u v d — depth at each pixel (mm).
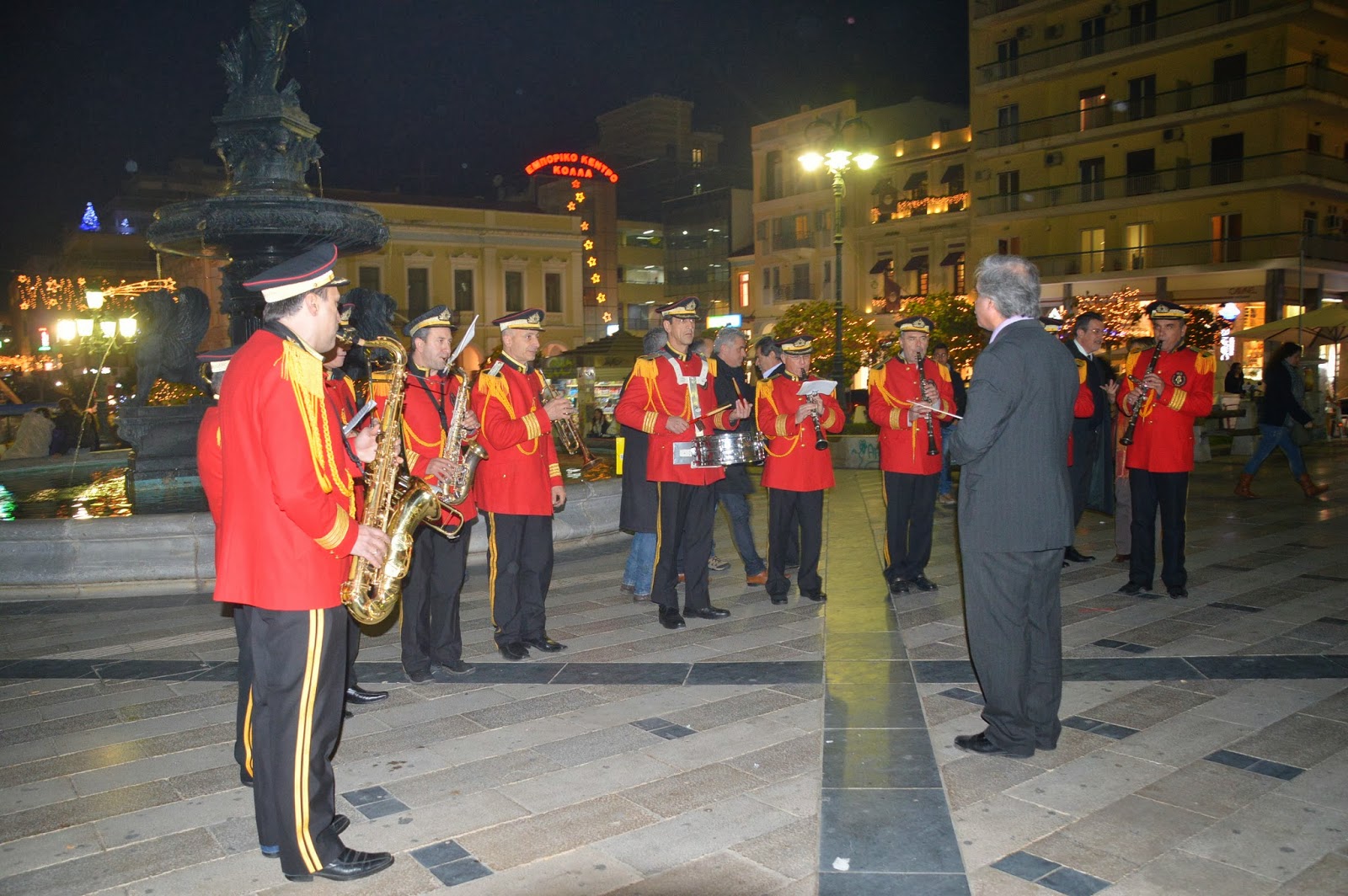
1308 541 9312
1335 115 33031
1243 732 4637
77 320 29609
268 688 3510
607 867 3549
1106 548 9375
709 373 7164
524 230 45750
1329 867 3426
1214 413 21375
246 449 3432
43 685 5895
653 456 6930
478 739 4844
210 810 4148
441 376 5965
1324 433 22391
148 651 6586
